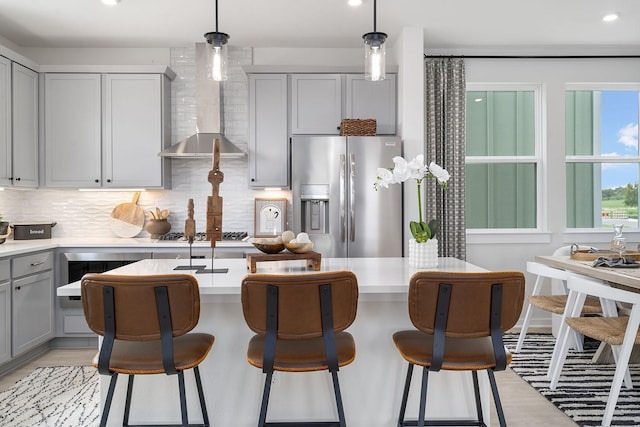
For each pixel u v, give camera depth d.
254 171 4.36
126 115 4.36
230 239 4.28
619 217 4.94
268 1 3.57
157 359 1.81
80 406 2.80
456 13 3.85
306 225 4.16
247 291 1.75
